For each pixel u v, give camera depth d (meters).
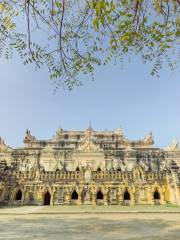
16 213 26.94
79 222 20.58
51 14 5.15
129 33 5.40
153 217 24.08
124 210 29.67
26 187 41.44
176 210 29.50
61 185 41.53
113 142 58.88
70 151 51.03
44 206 37.78
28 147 56.44
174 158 50.69
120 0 4.93
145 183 41.78
